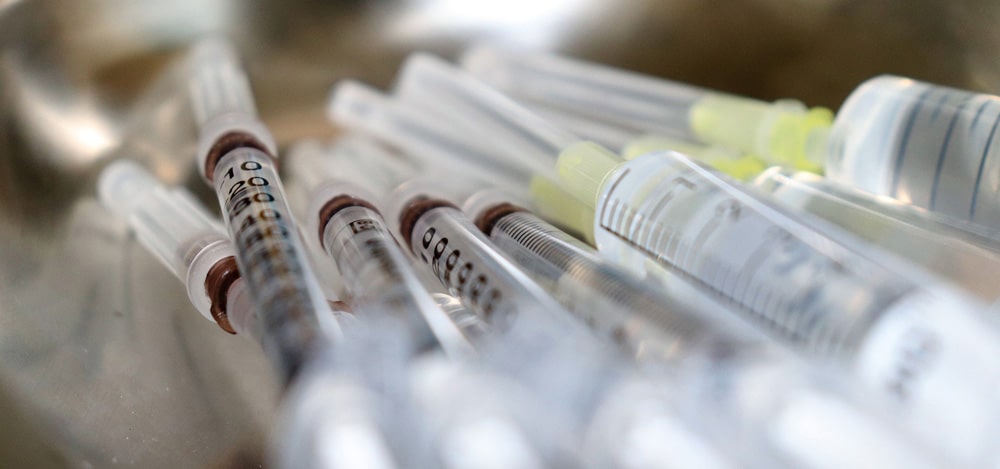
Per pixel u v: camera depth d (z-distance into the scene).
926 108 0.21
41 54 0.24
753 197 0.20
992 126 0.21
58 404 0.20
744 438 0.17
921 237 0.20
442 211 0.21
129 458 0.20
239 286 0.20
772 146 0.23
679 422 0.17
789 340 0.18
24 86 0.24
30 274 0.22
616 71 0.26
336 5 0.26
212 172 0.22
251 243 0.19
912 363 0.18
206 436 0.20
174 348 0.21
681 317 0.18
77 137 0.24
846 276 0.18
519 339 0.18
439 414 0.17
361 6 0.26
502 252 0.20
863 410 0.17
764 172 0.22
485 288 0.19
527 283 0.19
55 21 0.24
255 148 0.22
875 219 0.21
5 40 0.24
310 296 0.19
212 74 0.24
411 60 0.26
